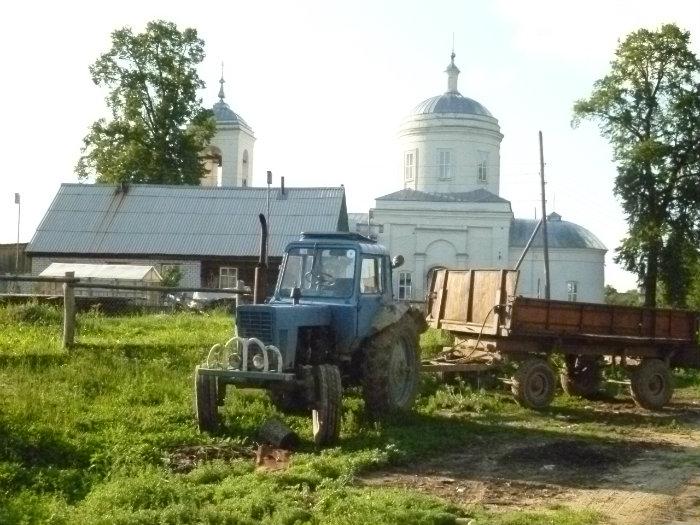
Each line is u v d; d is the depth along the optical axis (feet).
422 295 175.73
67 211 145.48
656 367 56.34
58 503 26.40
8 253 172.65
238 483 29.07
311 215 143.74
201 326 68.33
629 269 138.10
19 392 39.11
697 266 142.72
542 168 125.59
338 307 40.50
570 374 59.16
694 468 36.50
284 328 36.96
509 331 50.65
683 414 54.34
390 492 28.66
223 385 39.73
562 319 53.11
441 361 54.65
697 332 60.23
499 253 175.11
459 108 187.11
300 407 41.86
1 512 25.03
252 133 212.02
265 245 42.88
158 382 44.73
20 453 31.53
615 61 138.41
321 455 33.81
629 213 136.26
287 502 26.99
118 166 156.76
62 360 46.75
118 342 52.13
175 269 127.85
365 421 40.75
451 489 31.19
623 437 43.86
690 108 131.75
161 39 158.20
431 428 41.39
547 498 30.60
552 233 181.88
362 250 41.88
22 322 60.70
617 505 30.07
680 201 133.90
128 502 26.68
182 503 26.27
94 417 37.27
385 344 41.42
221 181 202.90
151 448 33.24
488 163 188.96
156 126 158.61
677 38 133.80
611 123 138.21
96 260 137.90
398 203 176.65
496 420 46.60
